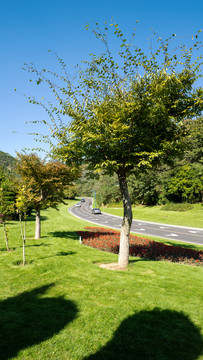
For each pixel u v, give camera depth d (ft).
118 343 11.36
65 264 25.35
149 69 20.44
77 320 13.38
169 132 23.16
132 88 21.48
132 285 19.06
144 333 12.26
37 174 40.63
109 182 206.69
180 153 23.32
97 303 15.64
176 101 20.47
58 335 11.88
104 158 23.62
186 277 22.04
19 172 42.27
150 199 169.17
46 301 15.87
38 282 19.60
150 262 28.04
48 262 26.02
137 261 28.30
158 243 41.98
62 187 42.42
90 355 10.45
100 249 37.50
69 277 20.90
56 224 74.23
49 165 41.86
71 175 42.47
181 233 66.13
